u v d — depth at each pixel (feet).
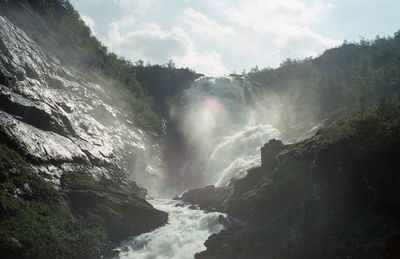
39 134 183.73
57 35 340.59
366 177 140.67
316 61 539.70
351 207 136.26
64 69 288.92
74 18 419.13
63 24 364.99
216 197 194.18
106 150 228.22
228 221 155.22
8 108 181.47
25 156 164.55
